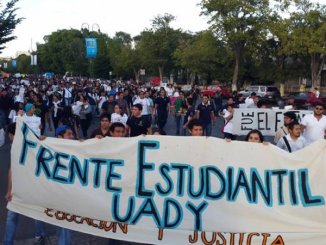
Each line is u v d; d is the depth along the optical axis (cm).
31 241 672
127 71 8938
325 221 543
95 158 572
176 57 6625
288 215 545
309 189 544
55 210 579
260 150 550
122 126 712
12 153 586
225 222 552
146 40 7306
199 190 557
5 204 846
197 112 1466
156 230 561
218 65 6175
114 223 568
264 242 544
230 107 1294
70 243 630
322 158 542
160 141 563
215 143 556
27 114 1093
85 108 1600
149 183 564
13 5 2562
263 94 4362
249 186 551
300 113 1174
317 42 4878
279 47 5406
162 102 1728
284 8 5159
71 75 10631
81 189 573
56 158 579
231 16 5294
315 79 5303
